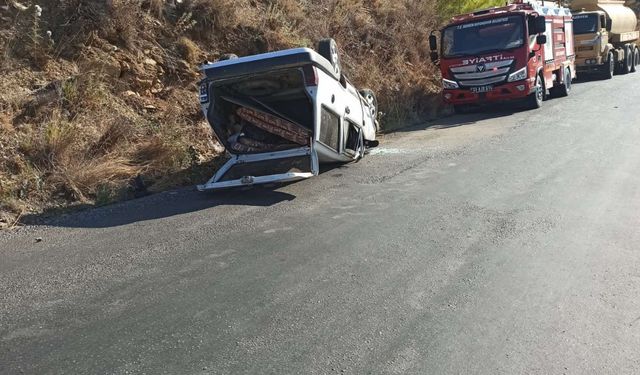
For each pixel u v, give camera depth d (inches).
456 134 470.9
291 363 140.6
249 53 503.2
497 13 574.6
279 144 323.0
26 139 322.3
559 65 662.5
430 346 146.3
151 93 414.3
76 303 180.1
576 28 848.3
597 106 564.7
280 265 202.2
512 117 542.0
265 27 526.6
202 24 480.1
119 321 165.9
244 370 138.3
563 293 172.4
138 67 414.3
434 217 247.6
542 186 287.7
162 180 340.2
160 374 137.9
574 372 133.9
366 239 224.5
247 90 317.1
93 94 370.0
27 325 166.6
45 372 140.9
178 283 191.2
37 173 308.3
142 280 195.5
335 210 266.8
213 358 143.9
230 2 498.9
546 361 138.3
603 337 148.2
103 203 303.1
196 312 169.2
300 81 312.7
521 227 229.9
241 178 294.7
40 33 379.9
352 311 165.9
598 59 839.7
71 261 218.4
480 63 570.9
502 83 564.7
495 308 164.7
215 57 478.0
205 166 366.6
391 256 205.6
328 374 135.4
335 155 335.0
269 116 320.5
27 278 203.3
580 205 255.1
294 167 308.3
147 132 374.6
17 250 235.5
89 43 398.6
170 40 449.4
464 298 171.3
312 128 313.1
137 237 243.4
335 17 613.3
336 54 345.4
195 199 304.8
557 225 230.7
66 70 378.3
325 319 161.8
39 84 359.9
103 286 192.2
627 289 173.8
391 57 661.9
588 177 300.5
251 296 178.2
